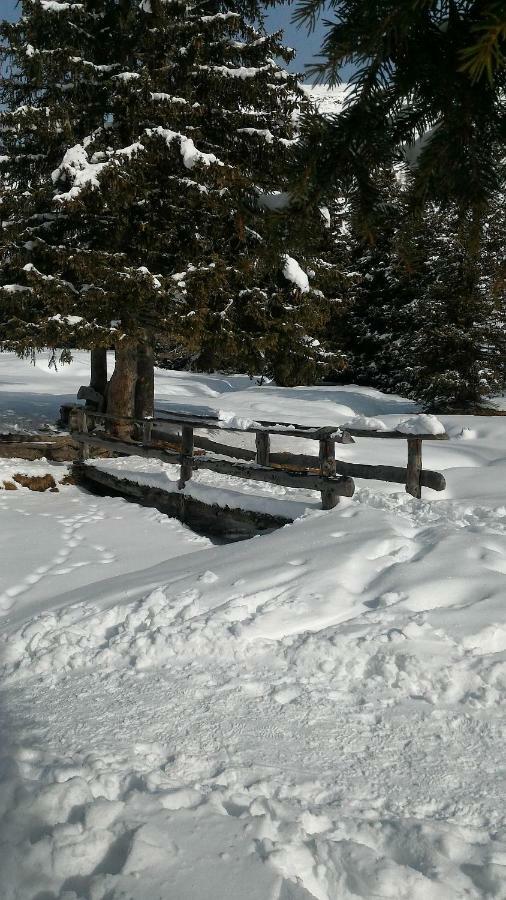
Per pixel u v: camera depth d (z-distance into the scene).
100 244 12.42
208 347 12.81
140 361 13.32
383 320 32.03
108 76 12.02
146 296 11.24
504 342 25.47
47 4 11.64
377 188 1.58
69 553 7.29
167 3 11.57
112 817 2.41
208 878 2.08
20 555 7.21
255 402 20.61
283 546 5.72
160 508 9.68
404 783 2.81
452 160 1.49
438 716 3.29
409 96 1.43
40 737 3.28
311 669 3.82
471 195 1.54
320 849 2.28
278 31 11.96
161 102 11.54
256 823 2.35
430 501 7.86
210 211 12.04
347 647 3.89
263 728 3.27
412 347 27.12
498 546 5.29
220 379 28.14
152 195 12.30
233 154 12.57
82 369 26.38
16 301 11.79
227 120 12.39
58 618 4.96
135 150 11.12
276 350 13.26
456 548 5.18
